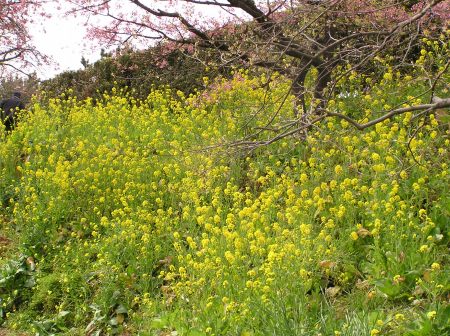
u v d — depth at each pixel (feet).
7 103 45.09
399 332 16.07
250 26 31.78
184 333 18.83
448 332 15.66
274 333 16.56
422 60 33.04
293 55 30.22
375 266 19.51
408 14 32.12
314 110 20.42
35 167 34.27
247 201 24.12
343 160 26.53
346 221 22.58
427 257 18.92
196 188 26.89
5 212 31.71
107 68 56.08
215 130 31.63
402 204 20.72
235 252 20.62
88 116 40.47
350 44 31.83
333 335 16.40
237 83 36.09
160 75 43.11
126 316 22.21
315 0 29.30
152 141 33.30
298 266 19.08
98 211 28.50
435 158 24.41
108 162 31.37
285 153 27.45
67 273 24.70
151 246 24.47
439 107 17.65
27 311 24.04
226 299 18.30
